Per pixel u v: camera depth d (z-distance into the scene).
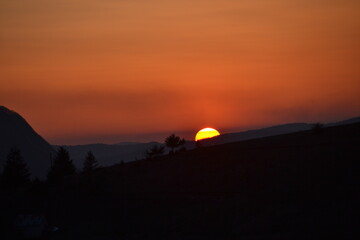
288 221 44.75
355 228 38.53
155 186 81.06
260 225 45.62
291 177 63.16
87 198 82.06
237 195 62.00
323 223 41.59
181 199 68.38
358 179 54.44
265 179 66.56
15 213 76.06
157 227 54.34
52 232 63.22
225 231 47.12
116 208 71.06
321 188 54.09
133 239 50.50
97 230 59.12
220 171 81.69
